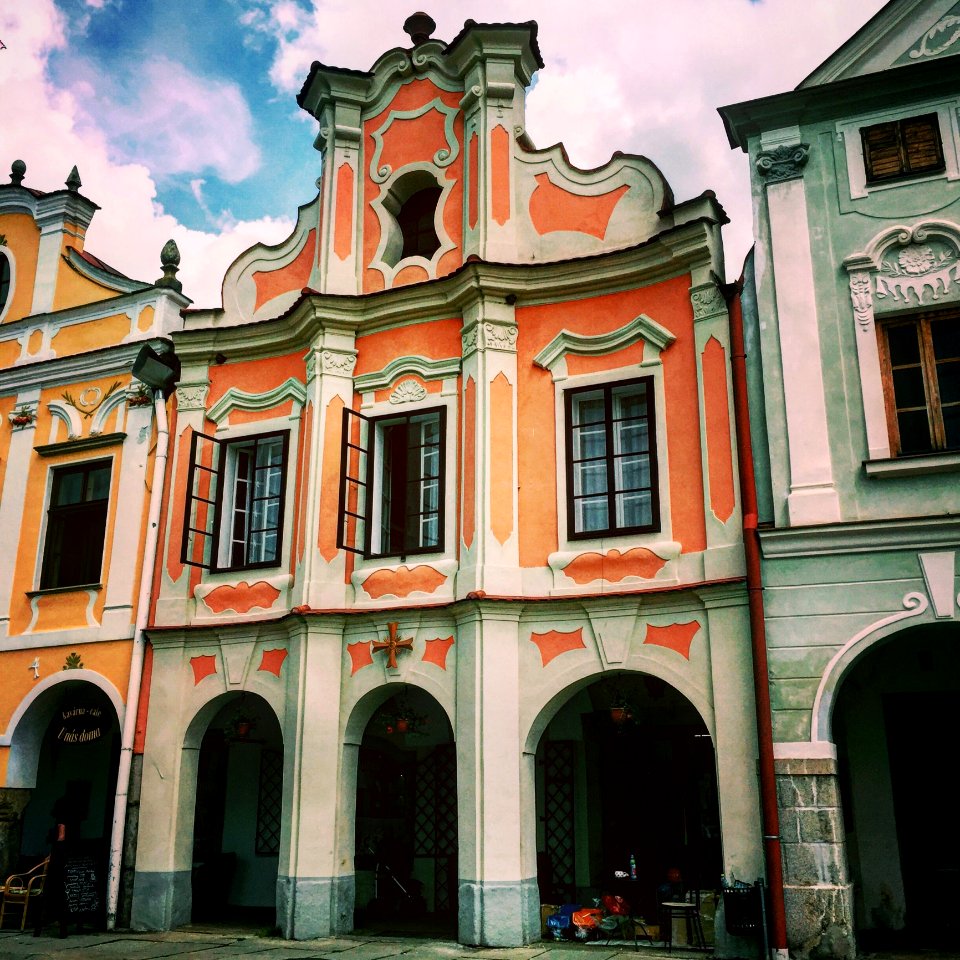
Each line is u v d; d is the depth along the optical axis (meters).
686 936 11.55
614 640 12.21
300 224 16.00
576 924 12.06
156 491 15.62
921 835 12.28
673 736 14.12
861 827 12.43
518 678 12.55
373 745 15.68
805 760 10.58
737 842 10.91
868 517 10.94
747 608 11.46
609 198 13.82
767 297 11.99
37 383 17.48
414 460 14.16
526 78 15.01
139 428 16.30
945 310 11.23
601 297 13.41
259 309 15.98
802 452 11.34
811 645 10.84
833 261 11.76
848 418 11.27
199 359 15.97
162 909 13.80
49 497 16.80
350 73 15.59
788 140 12.30
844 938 10.08
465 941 11.79
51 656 15.84
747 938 10.63
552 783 14.41
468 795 12.16
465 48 14.85
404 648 13.14
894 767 12.51
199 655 14.70
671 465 12.47
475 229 14.17
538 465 13.19
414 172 15.07
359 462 14.16
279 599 14.24
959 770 12.30
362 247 15.15
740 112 12.38
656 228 13.38
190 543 15.13
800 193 12.09
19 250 18.70
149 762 14.51
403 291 14.20
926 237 11.41
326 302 14.49
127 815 14.41
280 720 13.73
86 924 14.32
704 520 12.09
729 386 12.23
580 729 14.50
